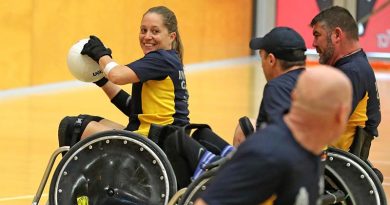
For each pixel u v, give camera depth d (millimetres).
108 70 7527
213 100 18984
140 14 22250
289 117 4305
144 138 7246
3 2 18594
